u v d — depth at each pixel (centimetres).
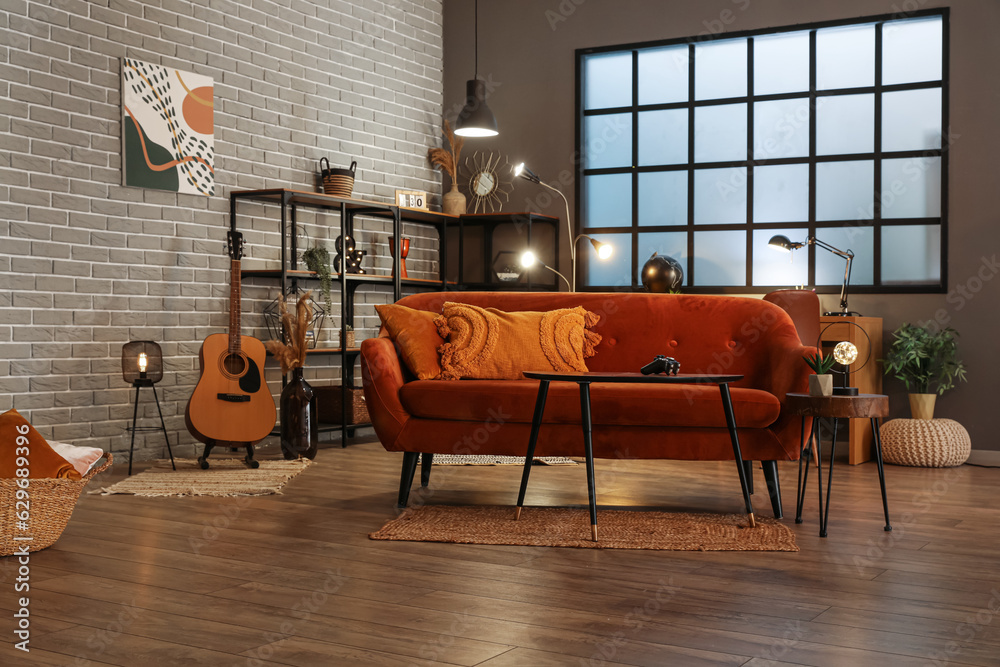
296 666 178
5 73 423
